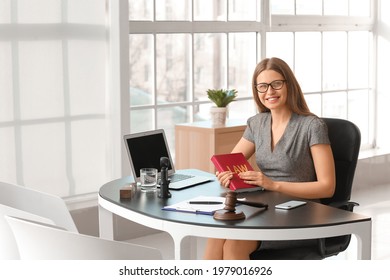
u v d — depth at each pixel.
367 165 7.35
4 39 4.93
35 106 5.11
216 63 6.36
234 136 5.37
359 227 3.18
